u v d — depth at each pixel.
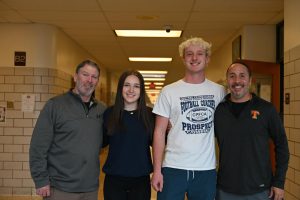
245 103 2.46
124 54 8.87
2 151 5.48
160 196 2.43
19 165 5.46
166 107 2.46
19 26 5.55
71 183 2.45
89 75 2.52
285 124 4.05
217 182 2.51
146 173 2.49
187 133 2.40
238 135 2.40
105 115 2.61
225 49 7.07
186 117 2.42
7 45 5.54
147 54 8.84
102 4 4.57
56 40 5.78
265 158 2.40
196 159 2.38
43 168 2.43
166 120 2.47
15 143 5.47
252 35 5.60
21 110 5.49
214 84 2.55
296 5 3.76
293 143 3.82
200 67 2.45
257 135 2.39
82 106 2.54
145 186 2.51
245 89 2.43
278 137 2.42
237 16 5.11
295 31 3.79
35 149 2.43
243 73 2.44
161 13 5.01
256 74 5.30
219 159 2.48
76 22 5.52
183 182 2.38
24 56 5.53
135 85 2.51
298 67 3.70
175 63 10.51
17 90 5.50
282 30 5.34
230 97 2.51
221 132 2.45
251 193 2.37
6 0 4.41
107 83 12.47
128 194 2.49
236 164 2.39
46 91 5.53
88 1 4.45
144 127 2.51
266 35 5.59
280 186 2.39
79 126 2.48
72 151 2.46
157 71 12.73
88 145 2.49
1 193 5.44
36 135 2.45
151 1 4.45
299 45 3.68
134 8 4.77
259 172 2.38
